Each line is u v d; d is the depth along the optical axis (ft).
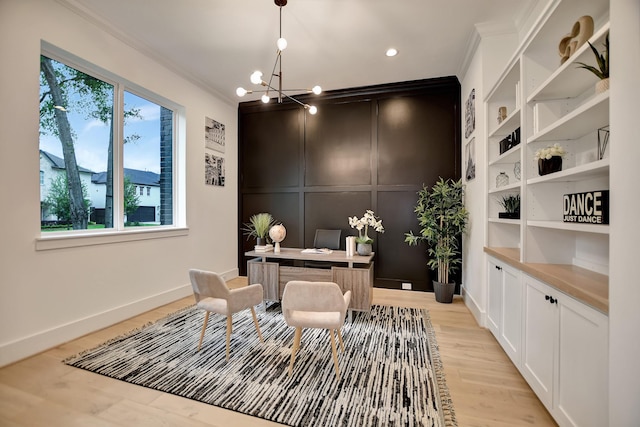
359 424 5.11
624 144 3.65
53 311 7.86
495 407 5.56
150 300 10.85
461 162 12.85
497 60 9.29
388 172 14.05
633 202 3.57
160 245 11.37
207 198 14.02
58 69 8.48
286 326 9.41
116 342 8.18
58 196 8.53
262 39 10.11
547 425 5.11
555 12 5.51
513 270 6.84
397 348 7.91
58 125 8.52
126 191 10.64
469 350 7.80
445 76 12.95
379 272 14.14
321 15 8.82
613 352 3.65
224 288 7.10
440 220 12.06
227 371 6.77
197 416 5.31
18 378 6.41
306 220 15.37
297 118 15.48
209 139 14.14
